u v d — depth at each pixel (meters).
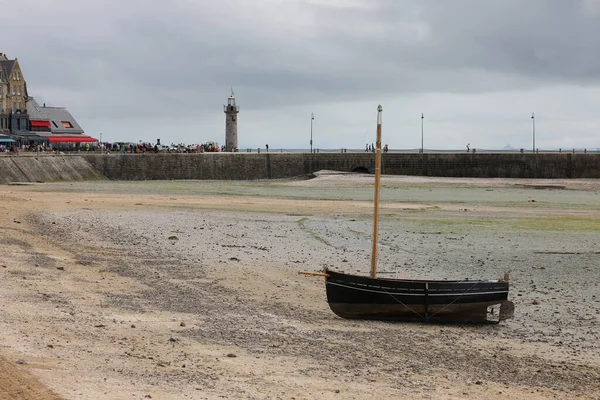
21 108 147.50
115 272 34.22
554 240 49.47
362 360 21.38
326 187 103.75
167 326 24.05
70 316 24.02
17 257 35.44
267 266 37.94
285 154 133.25
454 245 46.78
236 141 149.75
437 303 27.05
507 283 27.28
